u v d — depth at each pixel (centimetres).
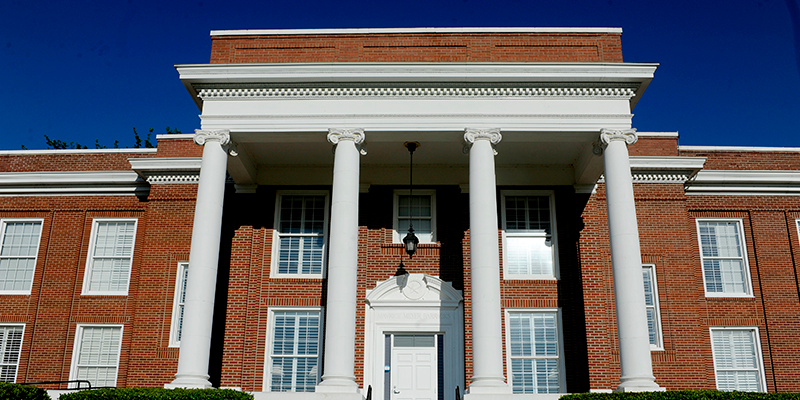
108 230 2320
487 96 1820
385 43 1947
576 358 1986
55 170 2425
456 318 2028
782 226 2266
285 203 2192
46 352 2178
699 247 2241
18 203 2369
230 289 2036
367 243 2106
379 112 1811
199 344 1609
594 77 1792
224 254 2139
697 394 1459
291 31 1959
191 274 1661
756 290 2195
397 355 2016
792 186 2291
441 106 1814
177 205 2217
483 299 1628
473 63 1788
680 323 2053
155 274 2145
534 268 2100
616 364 1981
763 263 2223
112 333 2197
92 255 2288
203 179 1755
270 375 2008
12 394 1394
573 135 1812
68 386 2120
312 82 1822
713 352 2138
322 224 2164
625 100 1814
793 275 2214
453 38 1944
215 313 2080
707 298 2180
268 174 2175
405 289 2053
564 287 2058
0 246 2331
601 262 2052
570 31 1939
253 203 2134
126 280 2253
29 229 2353
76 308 2214
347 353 1599
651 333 2061
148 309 2108
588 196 2119
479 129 1781
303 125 1808
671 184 2188
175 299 2119
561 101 1814
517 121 1794
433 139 1848
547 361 2000
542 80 1800
